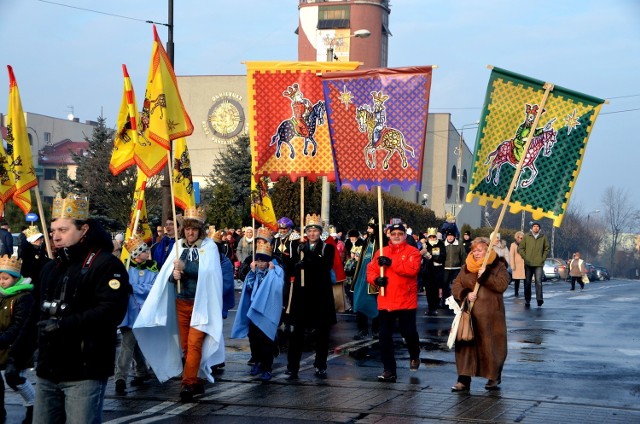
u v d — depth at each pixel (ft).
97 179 119.55
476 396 32.53
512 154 34.53
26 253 40.22
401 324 37.58
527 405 30.73
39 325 19.70
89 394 19.61
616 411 29.84
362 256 46.88
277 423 28.14
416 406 30.63
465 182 330.75
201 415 29.58
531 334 52.49
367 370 38.99
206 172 235.20
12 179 39.81
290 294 37.29
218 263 33.27
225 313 35.94
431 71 37.81
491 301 33.63
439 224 226.17
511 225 420.77
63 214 20.10
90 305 19.93
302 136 41.37
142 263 35.99
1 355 27.58
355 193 159.63
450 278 72.95
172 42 76.69
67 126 289.74
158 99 35.78
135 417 29.27
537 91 34.19
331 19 319.68
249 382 35.76
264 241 36.94
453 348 45.96
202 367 32.60
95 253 20.29
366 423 28.07
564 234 394.73
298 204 127.13
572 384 35.40
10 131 39.50
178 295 33.32
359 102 38.42
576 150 34.17
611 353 44.34
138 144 38.60
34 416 20.11
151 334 33.06
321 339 37.35
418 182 37.91
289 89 41.39
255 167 41.65
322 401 31.58
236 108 233.96
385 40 333.01
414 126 37.96
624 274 469.57
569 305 76.38
